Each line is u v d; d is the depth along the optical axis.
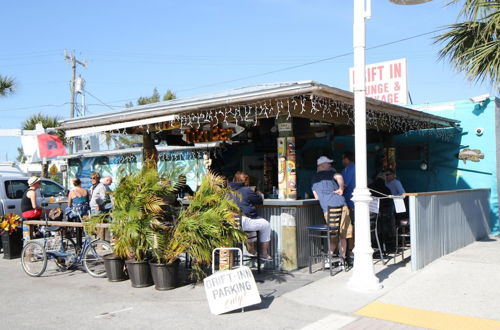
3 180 12.11
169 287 6.39
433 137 12.05
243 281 5.36
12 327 4.98
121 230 6.49
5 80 14.09
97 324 5.03
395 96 13.41
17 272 7.98
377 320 5.01
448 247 8.34
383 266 7.43
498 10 8.22
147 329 4.85
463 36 9.41
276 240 7.45
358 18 6.12
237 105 7.11
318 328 4.80
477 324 4.82
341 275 6.98
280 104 7.03
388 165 11.26
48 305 5.80
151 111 7.87
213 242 6.30
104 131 9.39
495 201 11.06
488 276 6.65
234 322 5.02
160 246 6.36
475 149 11.37
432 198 7.77
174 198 7.15
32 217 9.07
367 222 6.18
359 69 6.11
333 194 7.29
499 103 11.54
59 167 21.45
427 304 5.50
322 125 10.41
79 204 8.72
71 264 7.78
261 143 11.41
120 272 7.02
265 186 12.95
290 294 6.01
